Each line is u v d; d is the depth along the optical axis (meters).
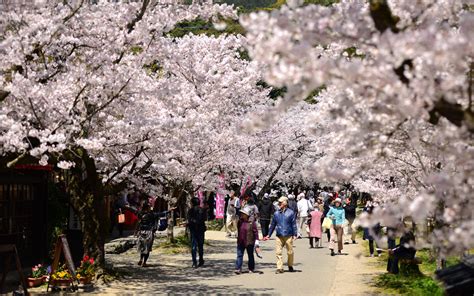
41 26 13.48
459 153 6.85
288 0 6.53
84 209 19.84
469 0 7.94
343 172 8.47
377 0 6.48
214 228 43.84
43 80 15.77
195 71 25.45
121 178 20.95
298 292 17.77
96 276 19.45
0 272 20.89
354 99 7.95
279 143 49.41
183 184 26.95
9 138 12.80
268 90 36.56
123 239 32.16
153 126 15.97
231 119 29.31
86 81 15.05
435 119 6.62
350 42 7.00
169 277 20.95
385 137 7.24
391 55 5.84
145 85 16.17
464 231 5.99
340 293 17.52
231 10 18.86
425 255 24.75
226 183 41.19
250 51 6.44
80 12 16.03
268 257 27.81
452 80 5.62
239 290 18.16
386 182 21.80
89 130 17.06
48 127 14.70
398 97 5.84
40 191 23.25
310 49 5.86
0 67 13.27
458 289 7.27
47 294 17.30
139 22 16.34
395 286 18.28
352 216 35.03
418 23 7.42
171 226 31.16
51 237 23.22
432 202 6.28
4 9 13.26
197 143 22.22
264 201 36.56
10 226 22.08
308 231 35.28
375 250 28.52
